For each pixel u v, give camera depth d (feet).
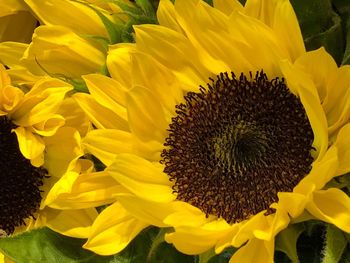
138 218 0.95
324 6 0.98
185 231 0.89
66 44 1.06
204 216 1.00
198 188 1.02
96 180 1.03
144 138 1.04
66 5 1.07
